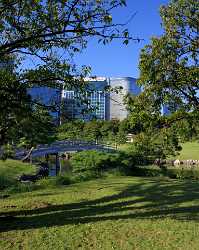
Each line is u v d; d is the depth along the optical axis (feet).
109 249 35.35
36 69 42.32
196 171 145.28
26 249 35.65
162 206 54.24
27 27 39.52
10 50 38.37
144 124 67.15
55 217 48.19
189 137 67.10
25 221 46.52
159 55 66.13
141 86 66.33
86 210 52.19
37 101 43.34
